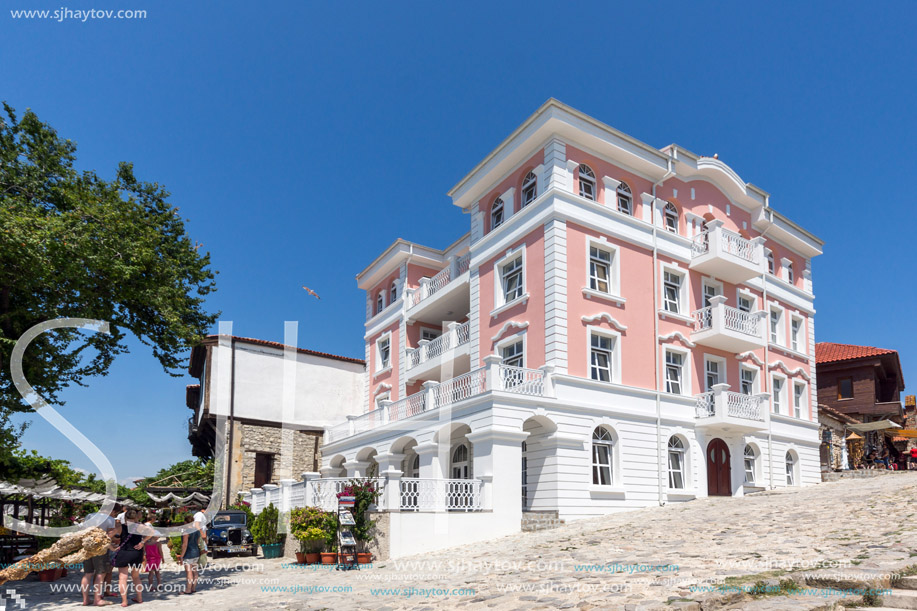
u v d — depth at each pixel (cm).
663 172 2267
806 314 2834
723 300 2212
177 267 1470
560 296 1923
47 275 1140
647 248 2191
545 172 2045
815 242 2923
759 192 2648
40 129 1371
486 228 2319
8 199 1204
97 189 1368
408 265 2906
